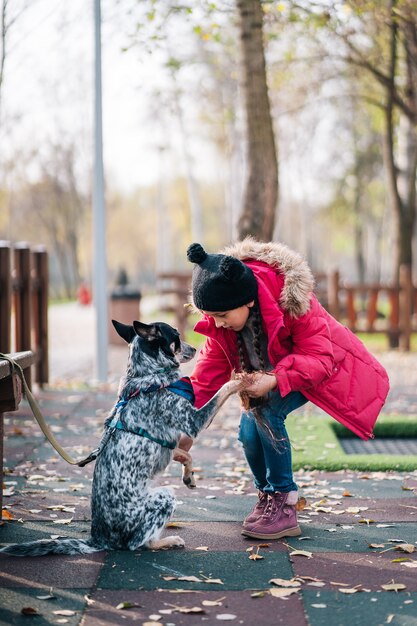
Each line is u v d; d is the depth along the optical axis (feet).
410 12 41.65
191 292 13.84
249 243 14.34
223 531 14.85
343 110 94.27
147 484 13.51
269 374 13.52
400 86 59.21
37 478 18.92
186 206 185.37
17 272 31.60
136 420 13.42
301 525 15.24
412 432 25.79
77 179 173.78
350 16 44.62
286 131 96.63
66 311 126.41
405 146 61.11
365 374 14.29
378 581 12.28
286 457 14.46
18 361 14.21
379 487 18.34
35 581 12.22
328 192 132.36
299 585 12.01
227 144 104.06
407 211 60.34
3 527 15.07
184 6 36.35
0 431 15.10
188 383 13.75
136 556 13.32
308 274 13.82
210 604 11.30
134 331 14.20
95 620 10.82
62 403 31.17
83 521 15.51
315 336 13.76
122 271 67.56
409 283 53.62
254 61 34.55
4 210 189.06
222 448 22.85
